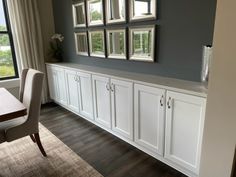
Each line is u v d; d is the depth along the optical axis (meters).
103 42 2.81
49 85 3.84
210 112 1.38
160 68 2.21
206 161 1.50
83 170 1.95
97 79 2.55
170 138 1.85
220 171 1.43
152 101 1.92
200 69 1.85
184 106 1.66
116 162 2.06
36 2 3.43
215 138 1.39
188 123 1.67
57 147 2.36
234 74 1.19
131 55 2.46
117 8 2.46
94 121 2.88
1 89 2.31
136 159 2.11
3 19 3.32
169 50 2.07
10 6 3.18
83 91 2.90
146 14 2.15
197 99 1.55
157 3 2.04
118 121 2.42
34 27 3.47
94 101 2.72
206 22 1.72
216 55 1.25
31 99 1.92
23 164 2.05
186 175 1.85
